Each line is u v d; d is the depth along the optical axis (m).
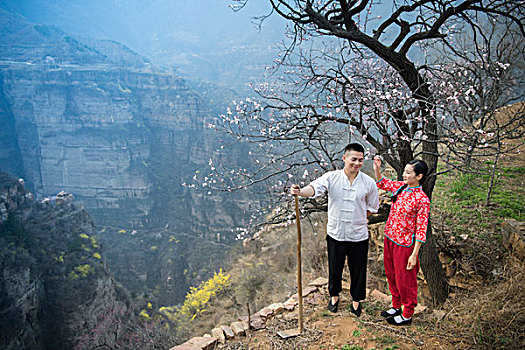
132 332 31.19
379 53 4.86
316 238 10.45
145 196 112.06
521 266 4.94
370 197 3.44
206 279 65.62
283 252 15.52
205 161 113.00
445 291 5.66
